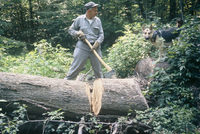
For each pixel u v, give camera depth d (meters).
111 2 12.04
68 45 12.52
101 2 12.50
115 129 3.41
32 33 13.30
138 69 5.80
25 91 3.55
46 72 5.51
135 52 6.27
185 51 4.71
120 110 3.75
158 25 5.92
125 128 3.62
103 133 3.71
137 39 6.50
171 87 4.45
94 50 4.38
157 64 5.14
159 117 3.61
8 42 9.23
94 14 4.44
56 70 5.96
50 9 12.57
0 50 6.43
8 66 5.89
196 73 4.61
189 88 4.46
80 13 12.38
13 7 13.05
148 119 3.72
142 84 4.94
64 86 3.73
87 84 3.90
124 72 6.38
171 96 4.32
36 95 3.56
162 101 4.30
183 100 4.25
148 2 11.87
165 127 3.57
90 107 3.69
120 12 12.03
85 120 3.70
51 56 6.78
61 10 12.16
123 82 3.95
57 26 12.76
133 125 3.62
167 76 4.51
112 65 6.52
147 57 6.11
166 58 5.07
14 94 3.52
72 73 4.54
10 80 3.57
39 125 3.65
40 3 13.37
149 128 3.70
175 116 3.55
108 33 12.17
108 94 3.74
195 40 4.80
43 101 3.57
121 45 6.62
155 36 5.16
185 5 10.16
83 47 4.46
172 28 5.33
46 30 13.16
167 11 12.12
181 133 3.47
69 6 12.30
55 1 12.68
